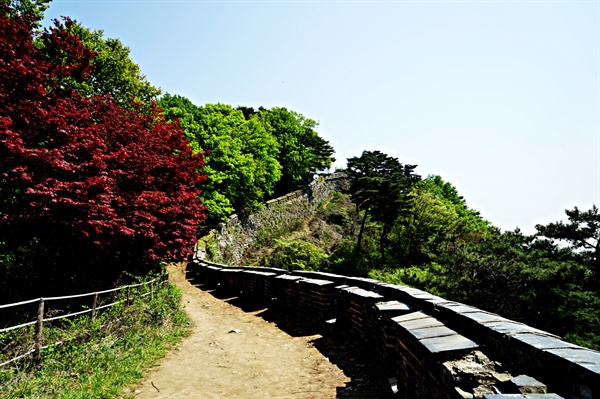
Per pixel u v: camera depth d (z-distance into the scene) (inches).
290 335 312.3
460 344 117.1
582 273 647.8
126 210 329.1
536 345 94.3
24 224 263.3
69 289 319.3
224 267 679.7
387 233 1413.6
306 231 1653.5
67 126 271.4
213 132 1203.2
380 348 209.3
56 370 198.2
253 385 205.8
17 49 272.8
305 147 2143.2
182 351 272.4
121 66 816.9
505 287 693.3
